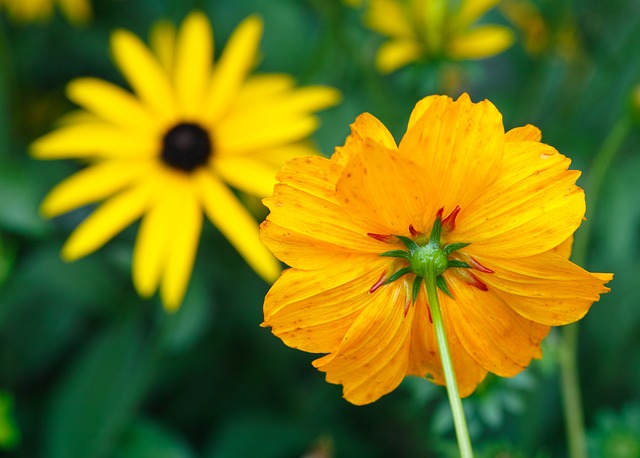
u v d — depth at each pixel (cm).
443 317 32
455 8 45
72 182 43
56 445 44
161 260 43
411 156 30
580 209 30
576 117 51
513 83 53
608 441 41
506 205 31
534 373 40
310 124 44
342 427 47
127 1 52
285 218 30
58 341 47
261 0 50
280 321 31
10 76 50
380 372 32
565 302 31
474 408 38
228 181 44
